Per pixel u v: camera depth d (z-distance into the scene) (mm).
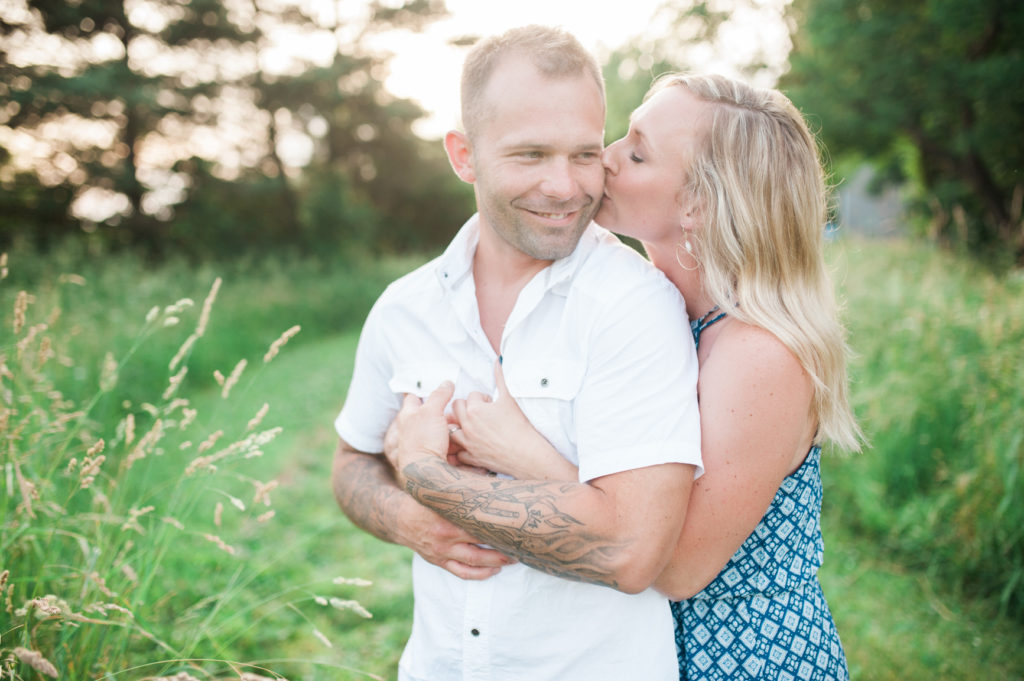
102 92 17844
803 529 1488
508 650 1466
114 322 6910
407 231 30172
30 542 2033
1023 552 3287
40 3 17359
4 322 4527
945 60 12516
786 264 1437
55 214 19078
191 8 19828
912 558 3668
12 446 1989
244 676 1659
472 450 1504
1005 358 3900
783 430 1361
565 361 1466
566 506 1319
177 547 3172
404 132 28750
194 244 21094
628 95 21234
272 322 12062
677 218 1548
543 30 1458
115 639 1991
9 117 17516
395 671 2973
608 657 1439
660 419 1312
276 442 5949
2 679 1596
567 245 1489
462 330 1627
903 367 4570
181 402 2152
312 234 23641
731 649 1436
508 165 1461
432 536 1507
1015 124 11867
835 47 13633
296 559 3891
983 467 3490
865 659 2928
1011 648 2982
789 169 1453
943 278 5668
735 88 1546
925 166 14828
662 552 1298
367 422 1836
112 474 3293
